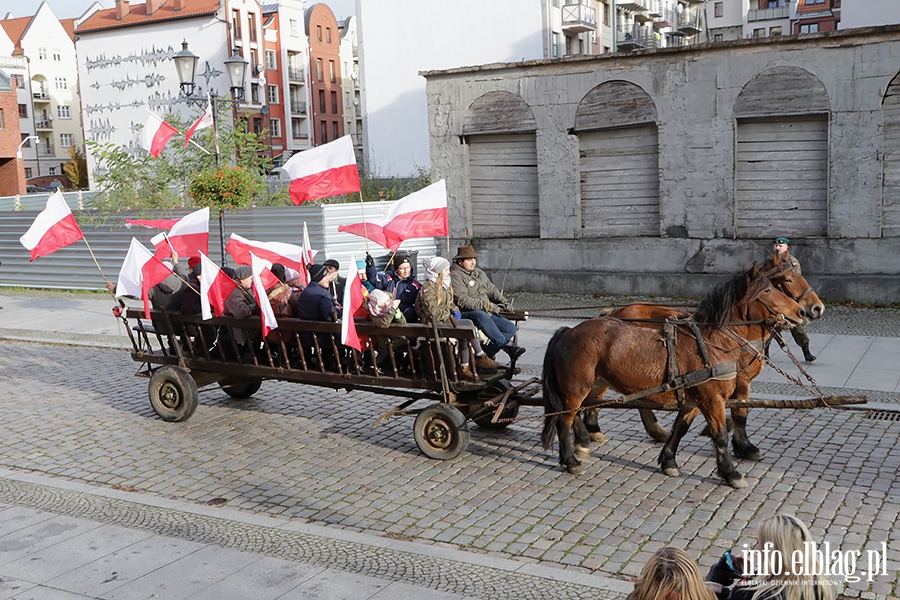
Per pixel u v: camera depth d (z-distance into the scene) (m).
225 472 9.37
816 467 8.70
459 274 10.09
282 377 10.55
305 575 6.66
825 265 17.77
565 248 20.55
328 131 77.31
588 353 8.55
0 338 18.00
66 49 87.62
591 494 8.26
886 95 16.83
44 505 8.47
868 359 12.99
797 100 17.61
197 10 56.69
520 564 6.75
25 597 6.41
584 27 48.00
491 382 9.41
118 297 12.20
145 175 24.03
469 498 8.30
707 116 18.47
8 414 12.11
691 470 8.80
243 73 20.50
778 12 78.25
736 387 8.52
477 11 45.81
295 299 10.59
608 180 20.09
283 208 20.42
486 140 21.41
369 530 7.63
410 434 10.53
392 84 48.47
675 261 19.28
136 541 7.45
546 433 8.76
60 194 11.20
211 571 6.79
